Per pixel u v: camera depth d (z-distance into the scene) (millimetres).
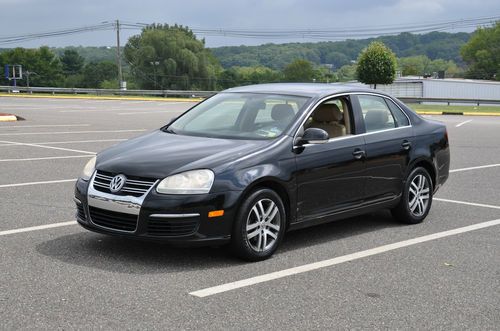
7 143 14680
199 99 51469
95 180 5707
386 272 5535
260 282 5141
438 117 33344
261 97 6777
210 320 4285
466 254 6199
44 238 6301
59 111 28656
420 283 5250
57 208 7711
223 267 5516
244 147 5855
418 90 74062
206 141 6090
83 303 4535
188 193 5332
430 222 7633
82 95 53281
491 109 47312
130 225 5422
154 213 5301
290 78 141875
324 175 6258
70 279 5062
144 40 102562
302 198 6094
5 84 129000
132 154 5820
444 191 9852
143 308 4469
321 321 4336
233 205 5469
